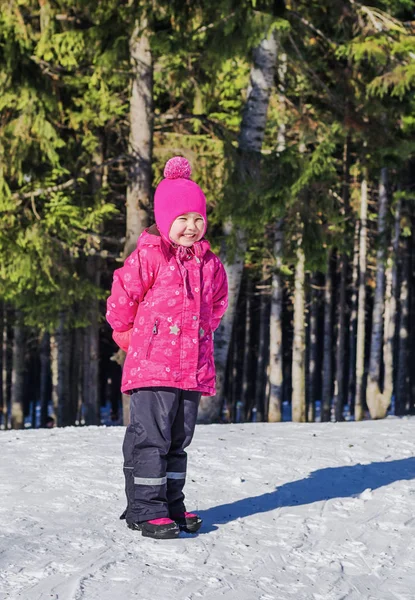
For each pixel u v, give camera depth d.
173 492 3.44
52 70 12.18
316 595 2.71
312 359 26.84
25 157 11.98
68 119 14.12
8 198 12.08
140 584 2.65
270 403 19.19
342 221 15.79
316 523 3.69
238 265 11.72
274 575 2.90
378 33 11.70
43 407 27.62
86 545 3.08
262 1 10.84
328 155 11.79
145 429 3.35
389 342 21.88
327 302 22.86
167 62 12.59
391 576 3.00
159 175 13.52
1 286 13.78
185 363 3.36
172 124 12.72
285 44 12.03
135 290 3.36
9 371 34.25
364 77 12.93
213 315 3.59
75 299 14.78
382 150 13.41
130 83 12.52
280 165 11.18
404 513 3.93
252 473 4.72
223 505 3.96
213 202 12.90
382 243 17.28
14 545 3.03
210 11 10.77
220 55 10.64
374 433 6.50
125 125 15.84
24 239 12.34
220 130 11.66
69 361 22.94
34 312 15.31
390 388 21.80
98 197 14.34
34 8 11.76
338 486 4.46
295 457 5.26
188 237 3.40
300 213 12.51
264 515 3.79
